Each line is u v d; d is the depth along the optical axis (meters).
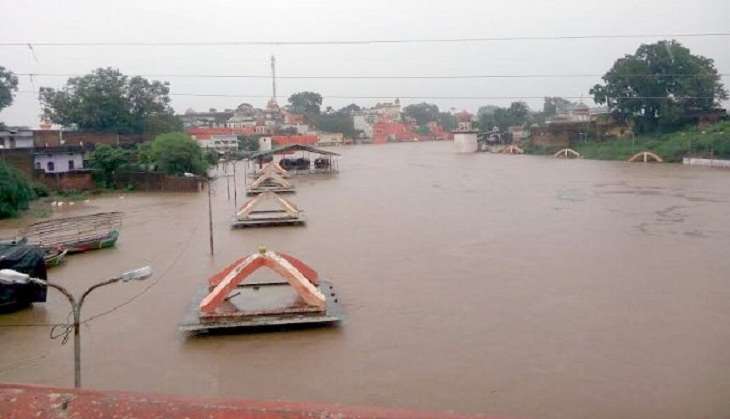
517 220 32.09
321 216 35.84
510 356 13.70
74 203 44.06
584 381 12.37
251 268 15.86
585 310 16.78
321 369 13.26
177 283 20.86
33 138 61.44
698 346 14.03
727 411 11.05
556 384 12.26
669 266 21.38
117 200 45.59
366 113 186.50
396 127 168.75
